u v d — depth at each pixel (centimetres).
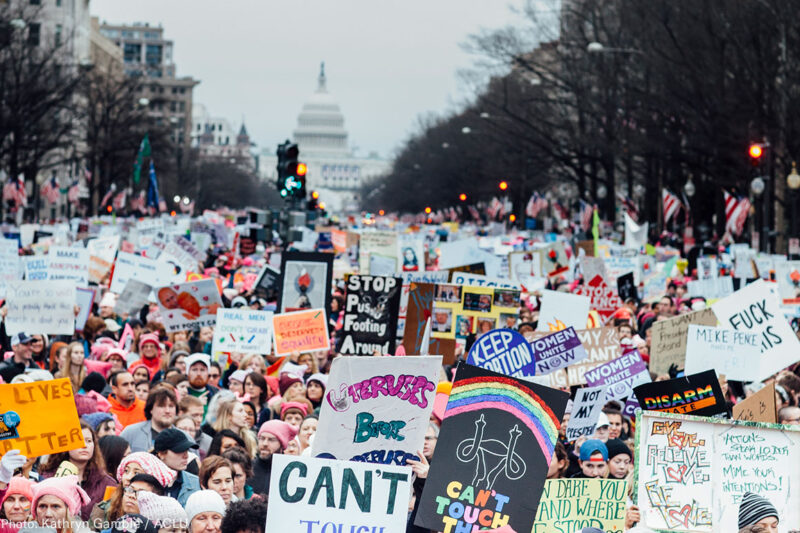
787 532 975
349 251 4025
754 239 5531
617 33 7088
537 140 8694
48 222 7306
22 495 897
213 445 1209
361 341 1773
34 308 1748
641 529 967
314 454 896
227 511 875
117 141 10425
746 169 5728
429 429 1077
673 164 6750
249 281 2939
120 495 970
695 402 1164
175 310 2033
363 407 896
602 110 7569
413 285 1770
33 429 959
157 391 1311
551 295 1967
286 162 3080
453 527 869
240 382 1622
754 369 1498
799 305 2558
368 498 845
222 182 17225
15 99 7288
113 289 2409
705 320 1753
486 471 875
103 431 1188
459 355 1978
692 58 5647
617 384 1455
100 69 16038
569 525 966
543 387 881
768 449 980
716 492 973
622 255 3800
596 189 8894
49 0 13912
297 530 841
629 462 1204
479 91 11169
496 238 4656
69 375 1639
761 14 5175
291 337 1809
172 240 3241
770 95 5319
